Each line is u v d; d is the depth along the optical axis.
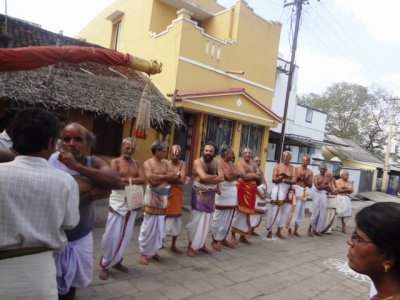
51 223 1.85
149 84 5.16
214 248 5.90
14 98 6.07
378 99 32.22
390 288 1.32
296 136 16.25
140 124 4.92
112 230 4.11
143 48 11.27
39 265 1.83
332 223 8.38
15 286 1.75
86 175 2.39
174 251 5.50
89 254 2.91
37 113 1.93
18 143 1.86
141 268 4.67
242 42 11.45
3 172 1.76
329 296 4.60
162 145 4.96
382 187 23.23
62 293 2.77
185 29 9.66
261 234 7.52
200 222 5.35
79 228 2.76
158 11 11.37
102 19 15.07
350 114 32.56
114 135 8.86
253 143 12.48
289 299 4.32
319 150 19.12
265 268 5.33
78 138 2.56
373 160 25.53
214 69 10.55
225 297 4.12
